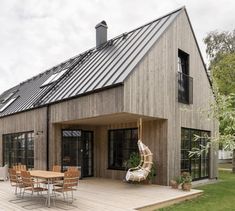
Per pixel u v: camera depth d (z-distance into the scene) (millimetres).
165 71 10320
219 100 4934
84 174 12516
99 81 9742
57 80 13031
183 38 11555
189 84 11680
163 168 10133
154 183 10414
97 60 11969
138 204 7301
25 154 13875
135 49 10328
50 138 11828
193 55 12180
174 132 10547
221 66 16078
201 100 12422
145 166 9703
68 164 12023
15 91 19469
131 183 10617
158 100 9867
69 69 13242
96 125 12781
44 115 12234
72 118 10516
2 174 11609
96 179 11992
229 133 4777
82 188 9688
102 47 13211
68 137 12156
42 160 12227
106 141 12570
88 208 6941
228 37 21562
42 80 16109
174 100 10695
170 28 10797
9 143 15625
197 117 12047
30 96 14906
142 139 10914
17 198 8180
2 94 23125
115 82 8805
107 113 8977
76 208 6953
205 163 12867
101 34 13797
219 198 9031
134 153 10625
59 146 11867
